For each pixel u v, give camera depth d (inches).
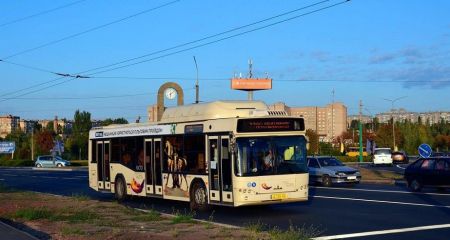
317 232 532.7
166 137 816.3
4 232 545.6
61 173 2222.0
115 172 949.8
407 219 621.9
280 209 757.9
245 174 668.1
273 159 685.9
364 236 508.4
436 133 4852.4
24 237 508.7
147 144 861.8
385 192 1001.5
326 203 823.7
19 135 4921.3
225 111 726.5
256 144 679.7
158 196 831.1
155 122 848.3
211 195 716.0
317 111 5797.2
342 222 610.9
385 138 4047.7
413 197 888.9
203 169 731.4
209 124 722.2
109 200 967.6
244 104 746.2
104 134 990.4
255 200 669.3
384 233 524.4
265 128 686.5
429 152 1254.3
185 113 788.0
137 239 482.9
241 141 674.2
